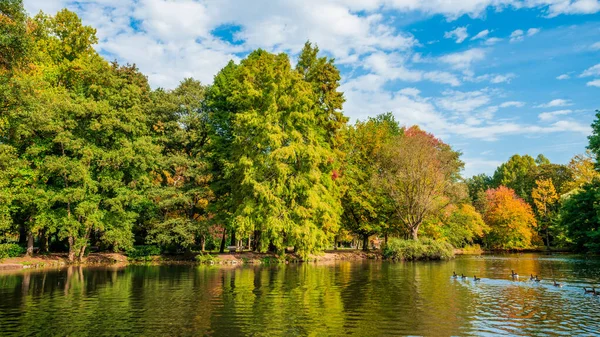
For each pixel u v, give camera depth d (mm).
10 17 21234
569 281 22047
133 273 26844
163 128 41312
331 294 17297
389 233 54125
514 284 20844
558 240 62469
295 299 16000
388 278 23719
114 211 36594
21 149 35094
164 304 14906
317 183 36625
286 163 36031
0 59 21875
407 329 11109
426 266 33562
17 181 32375
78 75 39344
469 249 64625
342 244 94125
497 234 68062
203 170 39406
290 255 41156
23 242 41438
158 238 36406
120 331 10930
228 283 21172
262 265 34719
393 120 63344
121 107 37812
